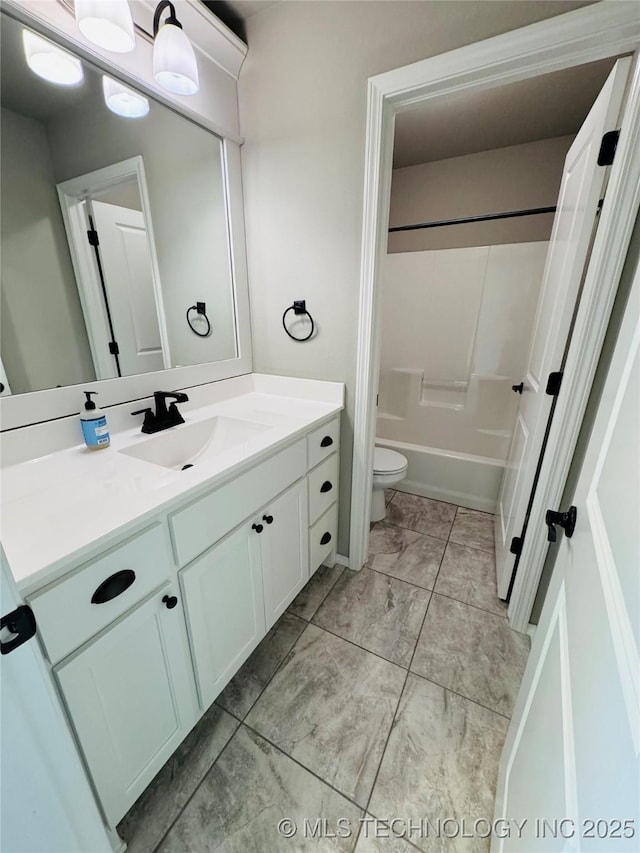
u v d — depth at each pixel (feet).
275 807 3.17
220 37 4.31
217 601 3.48
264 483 3.89
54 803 1.74
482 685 4.22
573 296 3.86
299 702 4.03
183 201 4.68
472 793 3.27
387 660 4.52
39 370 3.54
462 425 8.95
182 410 5.01
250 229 5.41
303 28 4.25
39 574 1.98
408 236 8.84
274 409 5.16
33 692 1.52
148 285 4.48
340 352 5.18
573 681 1.74
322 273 4.98
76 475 3.13
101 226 3.97
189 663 3.27
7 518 2.46
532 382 5.29
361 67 4.05
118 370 4.25
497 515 7.32
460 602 5.46
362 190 4.41
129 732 2.75
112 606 2.48
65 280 3.72
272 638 4.83
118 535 2.39
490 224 8.00
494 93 5.59
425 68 3.72
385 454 7.61
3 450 3.25
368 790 3.29
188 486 2.90
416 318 8.96
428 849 2.94
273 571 4.33
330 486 5.50
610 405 1.98
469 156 7.84
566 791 1.51
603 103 3.38
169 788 3.29
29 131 3.35
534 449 4.53
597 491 1.96
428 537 7.11
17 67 3.17
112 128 3.89
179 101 4.25
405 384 9.43
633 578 1.26
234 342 5.69
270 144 4.89
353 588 5.74
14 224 3.33
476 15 3.43
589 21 3.06
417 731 3.75
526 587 4.73
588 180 3.64
